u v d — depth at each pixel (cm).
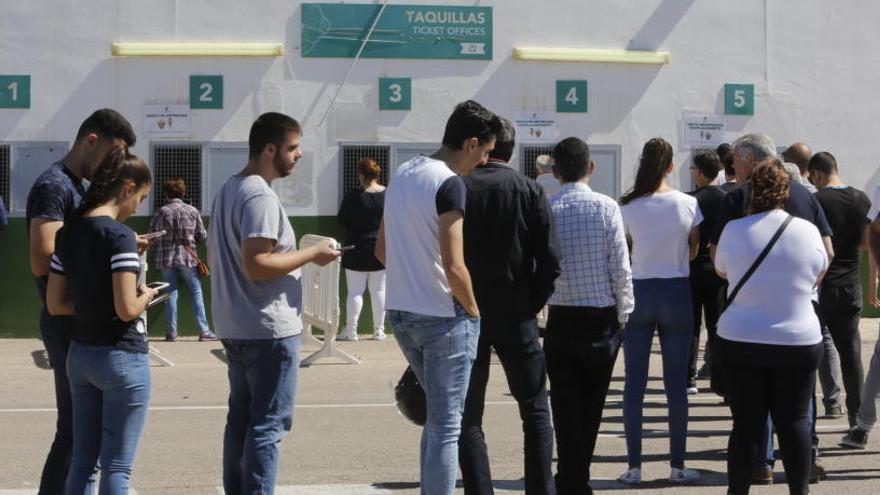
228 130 1549
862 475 862
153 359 1354
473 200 677
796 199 805
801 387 697
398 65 1572
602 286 729
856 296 949
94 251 605
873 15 1678
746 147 820
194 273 1498
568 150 746
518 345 689
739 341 694
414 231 634
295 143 664
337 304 1365
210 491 814
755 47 1653
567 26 1606
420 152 1582
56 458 666
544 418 705
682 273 829
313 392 1204
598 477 862
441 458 632
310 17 1553
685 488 827
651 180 830
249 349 644
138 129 1538
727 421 1071
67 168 670
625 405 841
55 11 1523
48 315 658
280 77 1553
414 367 656
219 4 1547
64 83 1527
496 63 1590
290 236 654
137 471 870
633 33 1623
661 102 1633
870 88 1680
